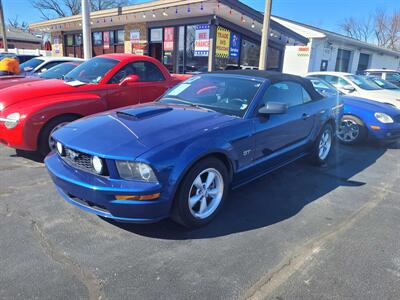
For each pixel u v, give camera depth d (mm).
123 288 2227
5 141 4512
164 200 2629
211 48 12766
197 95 3967
